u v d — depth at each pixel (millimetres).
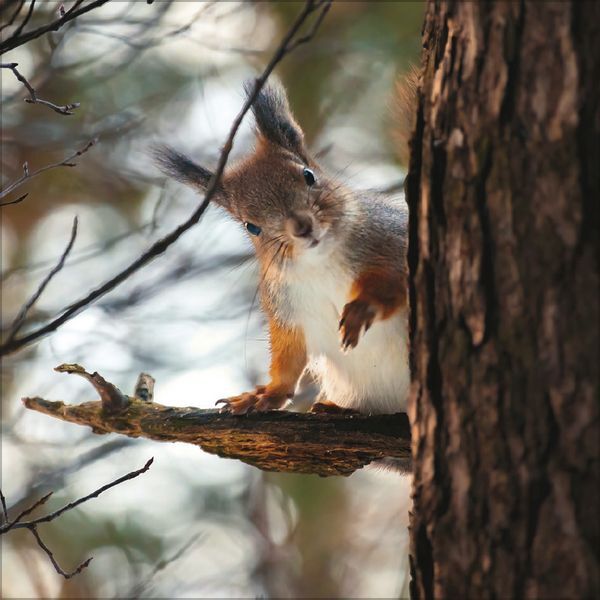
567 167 5836
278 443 9297
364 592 19250
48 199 19000
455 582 6137
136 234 17359
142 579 15867
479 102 6176
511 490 5898
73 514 17781
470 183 6199
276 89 11547
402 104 10172
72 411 9406
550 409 5816
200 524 18750
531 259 5922
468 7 6273
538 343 5871
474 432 6102
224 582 18312
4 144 17391
